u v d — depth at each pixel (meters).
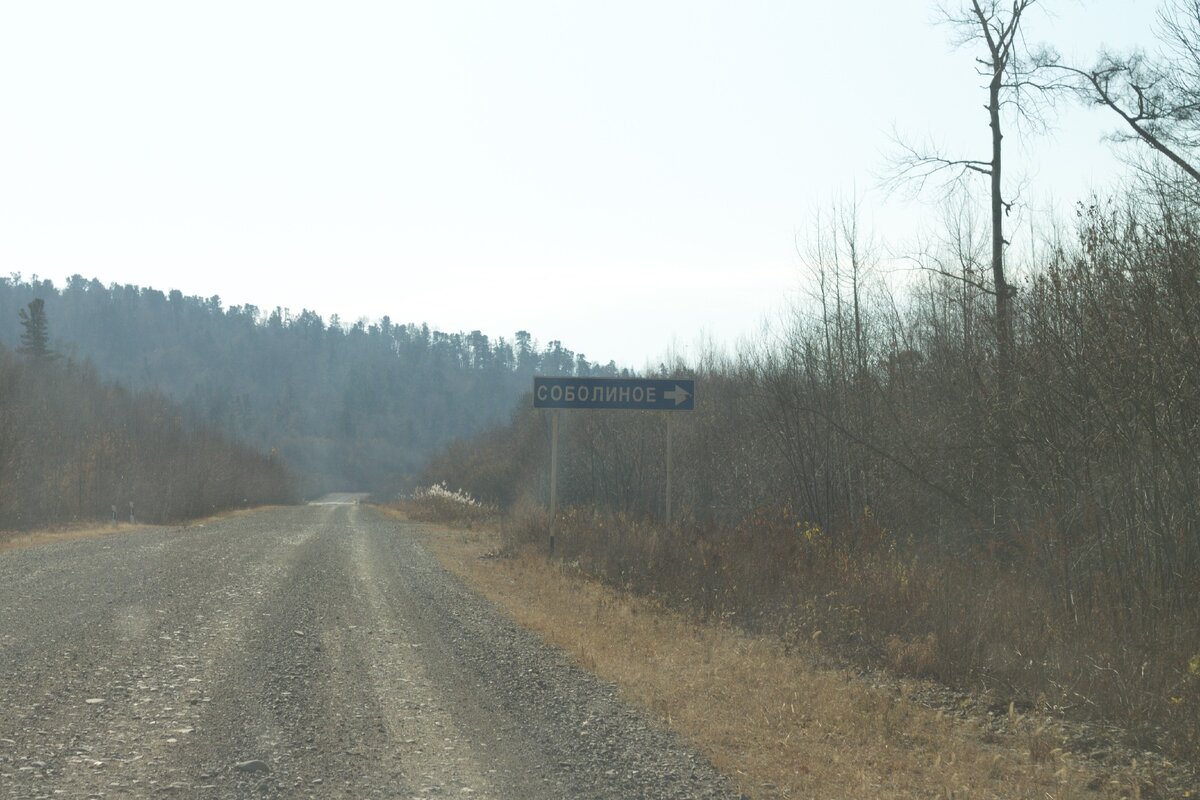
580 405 21.31
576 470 40.78
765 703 7.96
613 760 6.27
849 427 19.98
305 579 16.36
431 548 25.50
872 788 5.87
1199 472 10.22
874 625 11.01
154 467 56.09
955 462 17.00
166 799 5.27
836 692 8.48
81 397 71.94
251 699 7.66
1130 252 11.06
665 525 20.05
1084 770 6.52
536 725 7.12
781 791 5.75
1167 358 10.45
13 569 17.33
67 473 47.53
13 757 5.95
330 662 9.25
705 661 9.84
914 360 19.78
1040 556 11.85
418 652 9.94
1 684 7.88
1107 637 9.09
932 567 12.63
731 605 13.22
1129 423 11.06
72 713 7.06
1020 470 14.22
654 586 15.38
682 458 33.19
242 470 81.06
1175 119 13.55
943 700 8.55
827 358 21.39
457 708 7.59
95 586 14.69
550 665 9.46
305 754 6.21
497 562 20.91
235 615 12.02
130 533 31.16
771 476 25.27
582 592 15.32
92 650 9.44
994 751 6.95
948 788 5.91
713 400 32.75
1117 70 14.30
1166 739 7.05
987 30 17.95
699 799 5.54
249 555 20.91
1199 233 10.62
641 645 10.63
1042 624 9.80
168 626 11.02
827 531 18.72
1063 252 12.66
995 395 14.27
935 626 10.26
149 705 7.37
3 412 39.25
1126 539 10.73
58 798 5.23
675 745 6.67
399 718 7.21
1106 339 11.05
